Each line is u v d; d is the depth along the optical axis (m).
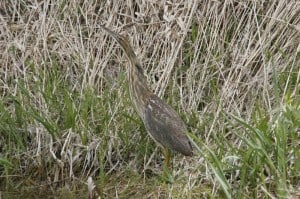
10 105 15.34
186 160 13.76
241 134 13.95
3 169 14.44
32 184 14.14
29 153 14.55
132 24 16.08
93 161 14.17
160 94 14.95
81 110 14.90
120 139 14.41
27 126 14.88
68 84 15.74
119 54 16.08
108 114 14.76
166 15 15.73
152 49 15.88
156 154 14.16
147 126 13.60
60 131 14.69
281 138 12.70
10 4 17.14
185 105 14.95
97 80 15.56
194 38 15.74
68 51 16.02
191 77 15.16
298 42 15.49
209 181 13.04
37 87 15.24
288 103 13.48
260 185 12.46
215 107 14.70
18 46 15.93
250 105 14.69
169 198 12.98
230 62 15.62
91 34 16.27
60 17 16.66
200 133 14.28
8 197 13.83
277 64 15.25
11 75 15.85
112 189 13.63
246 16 15.95
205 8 15.99
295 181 12.70
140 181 13.69
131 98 14.13
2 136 14.79
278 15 15.62
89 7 16.48
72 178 14.07
